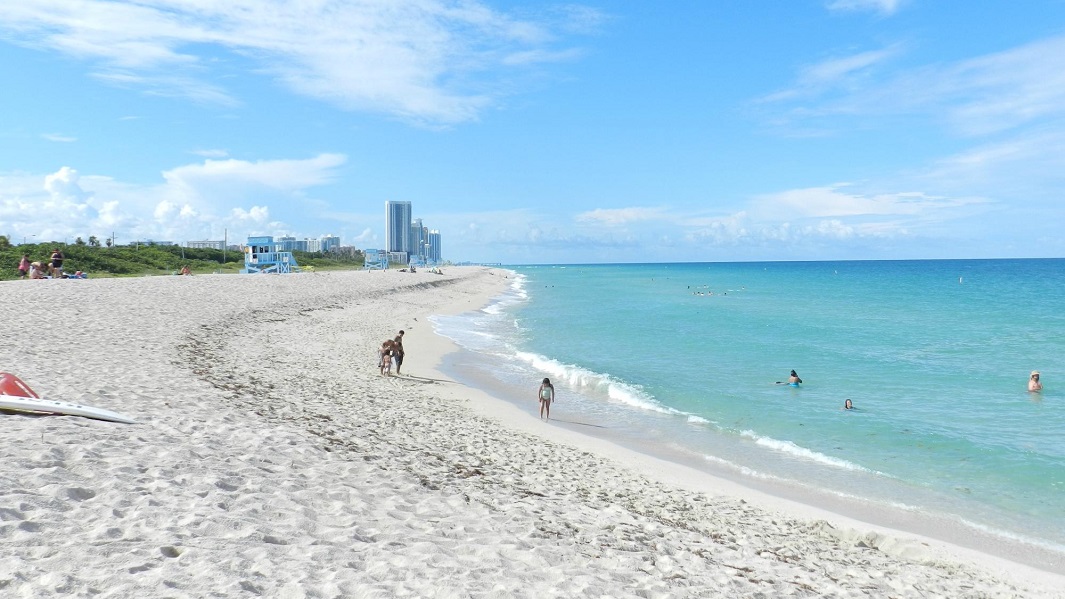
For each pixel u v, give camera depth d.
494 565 6.49
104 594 4.65
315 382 17.72
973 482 13.41
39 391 10.88
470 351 29.50
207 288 39.56
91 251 67.38
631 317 47.47
